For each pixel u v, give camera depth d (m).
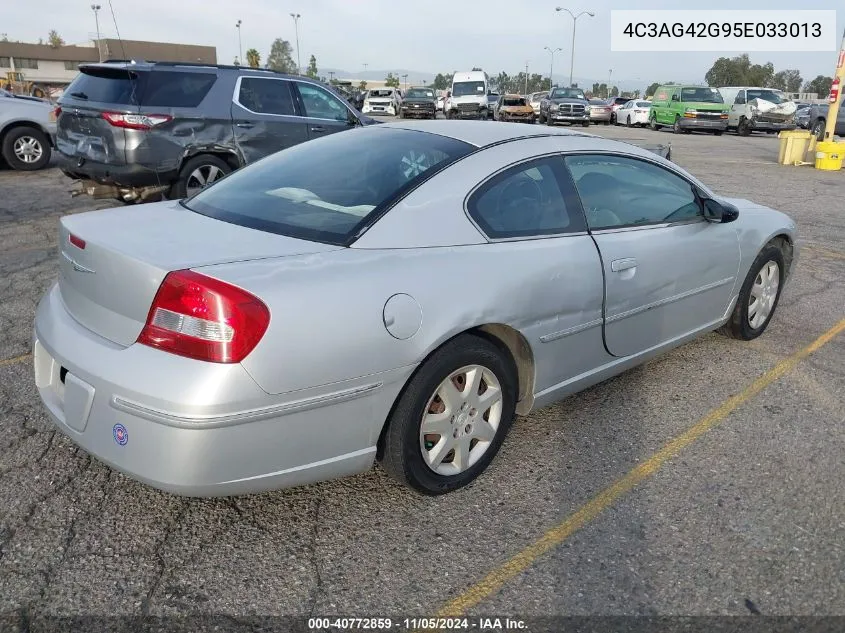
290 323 2.31
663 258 3.67
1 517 2.74
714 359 4.48
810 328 5.08
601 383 4.10
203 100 8.05
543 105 34.25
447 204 2.90
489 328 2.94
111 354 2.37
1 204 9.21
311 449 2.46
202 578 2.45
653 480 3.11
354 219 2.77
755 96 28.64
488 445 3.04
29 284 5.75
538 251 3.07
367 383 2.50
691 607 2.36
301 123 8.82
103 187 7.89
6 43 68.88
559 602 2.38
